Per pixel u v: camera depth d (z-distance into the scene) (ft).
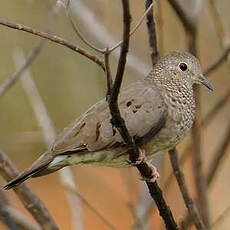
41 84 56.44
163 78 34.50
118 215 60.59
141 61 43.45
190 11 37.65
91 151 32.40
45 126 39.58
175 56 34.91
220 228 51.21
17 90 56.49
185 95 34.53
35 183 66.08
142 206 38.55
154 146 33.65
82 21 43.45
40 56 54.60
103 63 28.14
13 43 48.42
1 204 33.60
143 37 47.34
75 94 54.24
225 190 52.44
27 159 60.08
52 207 65.00
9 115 56.90
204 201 37.45
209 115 39.81
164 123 33.40
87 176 60.70
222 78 51.78
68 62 54.13
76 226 36.91
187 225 36.37
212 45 48.67
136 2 47.34
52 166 32.45
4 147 56.70
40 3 45.88
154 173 30.60
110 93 27.27
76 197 37.93
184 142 48.75
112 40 43.04
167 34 45.91
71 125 33.04
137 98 33.30
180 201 42.98
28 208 34.73
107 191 60.18
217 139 54.65
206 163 55.01
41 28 45.68
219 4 46.24
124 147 32.32
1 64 53.78
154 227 52.37
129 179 40.37
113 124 28.43
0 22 28.14
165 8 45.96
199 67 35.24
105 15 45.68
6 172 34.50
